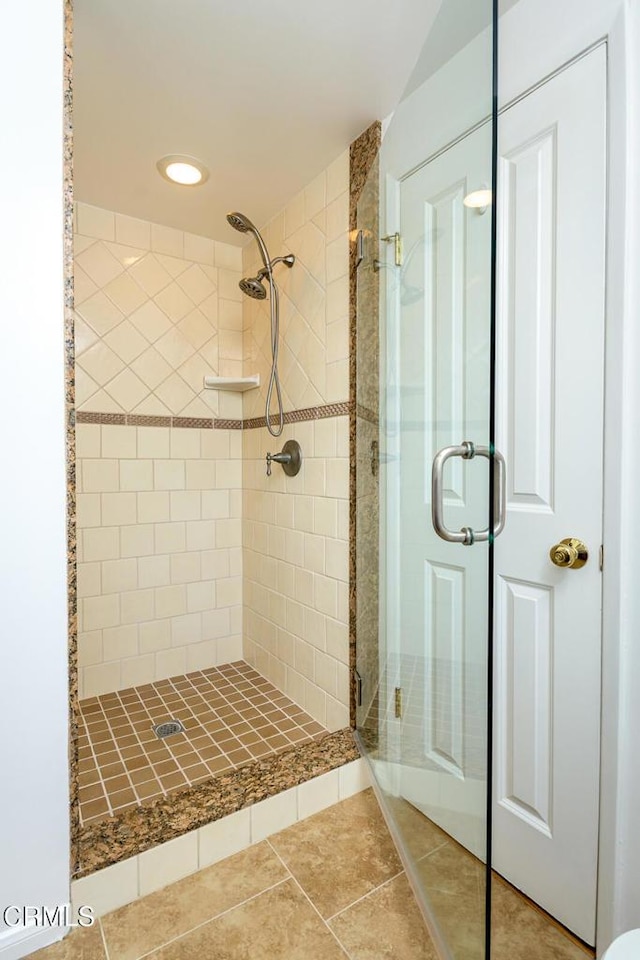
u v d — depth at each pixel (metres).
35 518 0.96
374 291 1.36
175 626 2.16
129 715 1.79
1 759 0.94
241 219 1.74
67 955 0.95
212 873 1.15
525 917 1.05
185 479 2.17
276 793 1.28
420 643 1.12
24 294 0.94
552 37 0.99
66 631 1.00
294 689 1.90
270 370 2.05
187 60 1.22
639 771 0.90
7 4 0.90
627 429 0.90
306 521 1.80
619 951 0.61
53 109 0.95
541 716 1.07
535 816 1.09
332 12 1.09
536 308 1.05
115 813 1.24
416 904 1.07
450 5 0.88
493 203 0.75
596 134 0.93
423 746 1.10
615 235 0.90
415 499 1.13
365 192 1.41
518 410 1.10
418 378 1.09
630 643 0.91
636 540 0.90
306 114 1.42
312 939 0.98
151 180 1.75
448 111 0.91
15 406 0.94
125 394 2.02
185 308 2.16
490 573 0.78
